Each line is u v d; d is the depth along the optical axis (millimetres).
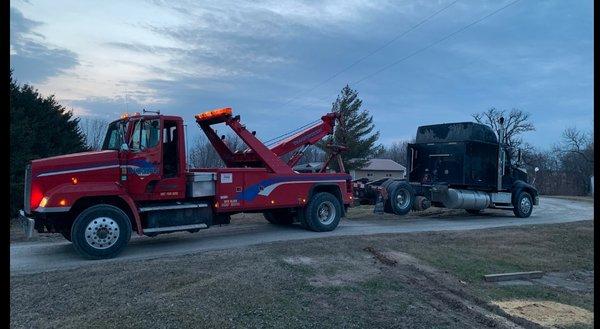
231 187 11422
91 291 6633
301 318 5957
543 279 9352
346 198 13703
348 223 15422
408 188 16531
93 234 9320
